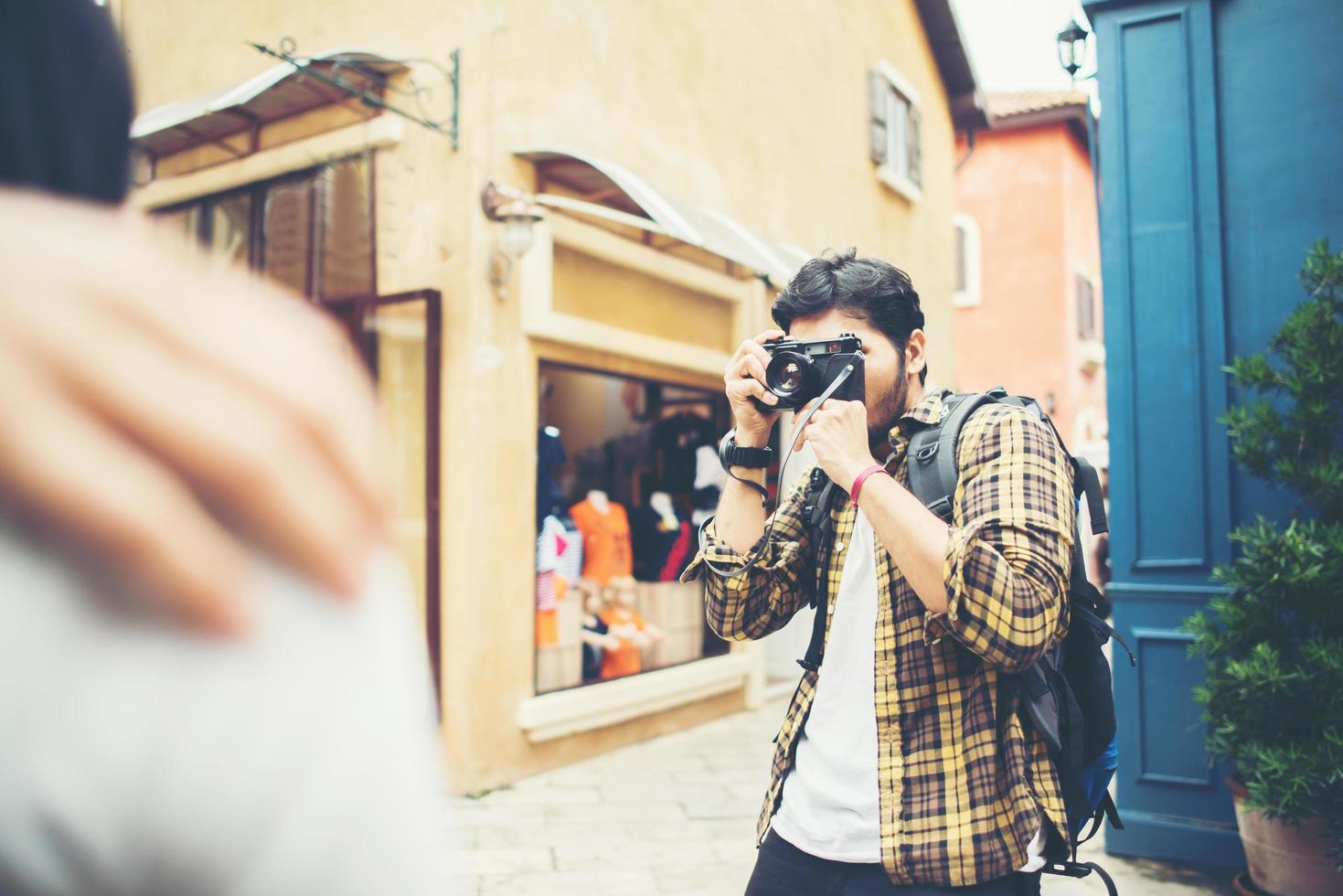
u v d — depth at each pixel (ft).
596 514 19.03
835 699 4.99
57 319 1.03
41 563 1.03
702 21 21.31
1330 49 12.67
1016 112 52.39
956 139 54.90
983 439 4.68
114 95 1.25
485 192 15.44
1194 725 12.90
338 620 1.19
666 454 20.92
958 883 4.34
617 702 17.88
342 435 1.17
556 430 17.31
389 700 1.26
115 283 1.08
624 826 14.14
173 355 1.07
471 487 15.20
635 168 18.95
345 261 16.65
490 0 15.72
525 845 13.30
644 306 19.08
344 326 16.17
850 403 4.67
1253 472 11.55
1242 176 13.17
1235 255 13.16
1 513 1.02
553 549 17.02
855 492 4.50
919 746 4.58
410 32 16.26
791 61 24.93
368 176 16.39
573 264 17.39
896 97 30.40
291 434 1.12
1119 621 13.44
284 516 1.11
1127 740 13.32
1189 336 13.28
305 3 17.56
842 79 27.53
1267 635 11.05
